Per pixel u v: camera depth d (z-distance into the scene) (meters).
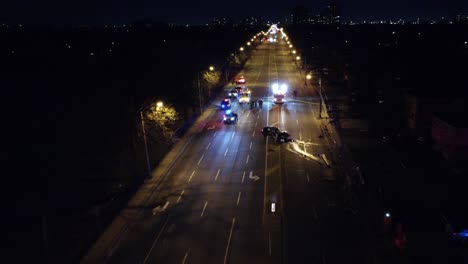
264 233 39.44
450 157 53.09
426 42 154.25
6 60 100.75
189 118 81.31
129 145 58.88
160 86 81.44
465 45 138.12
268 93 104.56
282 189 48.53
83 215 43.91
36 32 187.62
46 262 35.78
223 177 52.62
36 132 57.25
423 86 74.19
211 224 41.44
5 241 39.44
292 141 66.06
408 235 38.47
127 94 67.38
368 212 42.62
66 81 76.31
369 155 58.50
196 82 90.94
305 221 41.31
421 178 50.25
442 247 36.56
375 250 36.25
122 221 42.53
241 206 44.84
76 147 56.50
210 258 35.97
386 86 87.50
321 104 85.00
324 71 130.50
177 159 59.28
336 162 56.41
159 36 182.25
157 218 42.97
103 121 60.75
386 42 180.50
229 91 109.00
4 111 61.12
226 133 71.56
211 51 139.62
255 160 58.22
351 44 186.62
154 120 61.53
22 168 50.81
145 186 50.41
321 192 47.47
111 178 52.25
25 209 44.78
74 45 140.62
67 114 61.62
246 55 176.25
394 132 68.50
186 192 48.69
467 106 62.06
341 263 34.69
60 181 50.16
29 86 73.12
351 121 76.12
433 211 42.53
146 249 37.66
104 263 35.88
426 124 63.34
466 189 46.91
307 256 35.72
